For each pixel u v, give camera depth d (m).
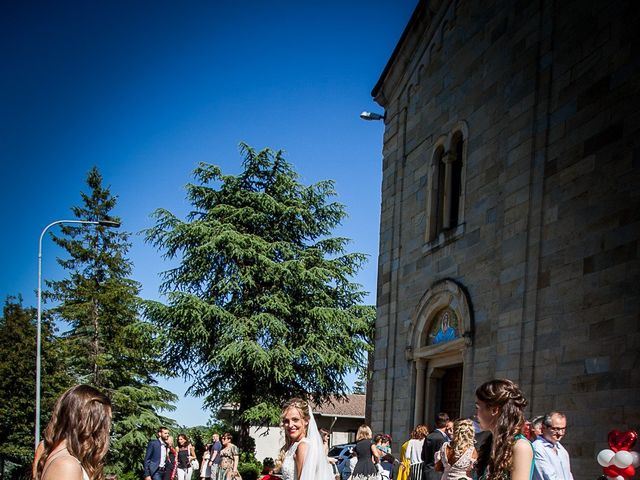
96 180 42.25
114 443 33.56
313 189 35.66
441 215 16.84
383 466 15.36
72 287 38.91
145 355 36.41
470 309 14.22
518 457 3.86
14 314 33.09
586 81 11.27
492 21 14.70
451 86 16.53
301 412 6.04
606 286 10.19
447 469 6.40
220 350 30.41
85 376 36.00
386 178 19.83
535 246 12.05
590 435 10.05
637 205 9.79
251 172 34.94
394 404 17.59
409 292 17.59
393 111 19.86
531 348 11.77
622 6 10.62
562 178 11.59
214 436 20.72
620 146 10.29
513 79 13.55
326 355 32.16
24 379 31.36
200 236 32.72
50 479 3.34
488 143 14.41
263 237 34.16
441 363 15.70
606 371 9.93
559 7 12.27
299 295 33.66
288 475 5.96
